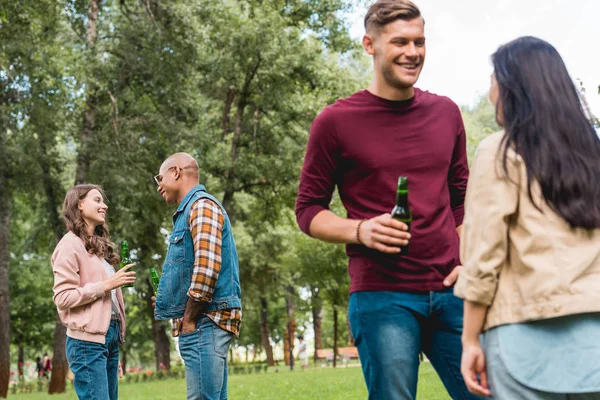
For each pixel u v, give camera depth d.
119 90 21.00
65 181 24.17
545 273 2.33
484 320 2.46
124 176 20.64
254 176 26.84
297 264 33.53
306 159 3.46
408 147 3.33
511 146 2.45
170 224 24.05
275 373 29.61
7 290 21.89
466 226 2.51
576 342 2.28
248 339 56.16
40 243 25.88
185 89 21.94
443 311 3.27
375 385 3.24
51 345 39.62
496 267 2.40
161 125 21.20
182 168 4.93
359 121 3.34
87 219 5.42
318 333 45.66
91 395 5.09
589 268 2.33
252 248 31.42
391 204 3.31
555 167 2.37
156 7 21.55
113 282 5.18
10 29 18.55
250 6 25.81
